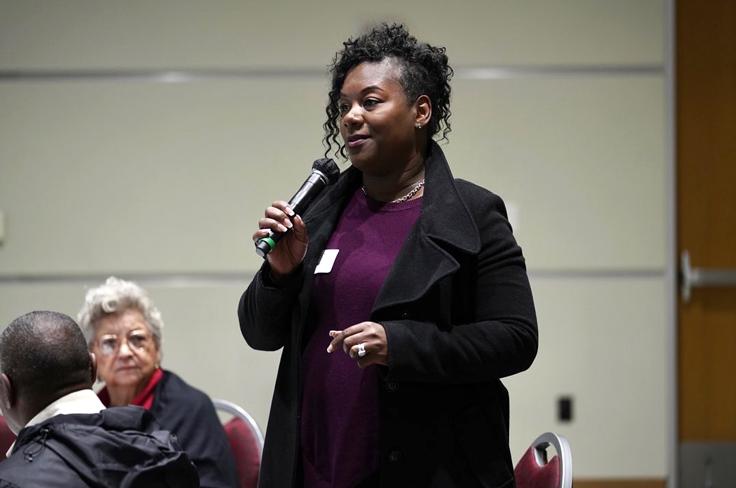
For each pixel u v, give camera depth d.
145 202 11.34
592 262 11.31
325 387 4.93
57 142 11.30
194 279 11.37
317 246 5.11
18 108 11.28
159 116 11.33
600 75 11.29
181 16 11.30
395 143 4.98
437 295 4.77
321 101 11.33
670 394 11.33
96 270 11.35
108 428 4.68
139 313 7.28
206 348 11.35
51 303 11.35
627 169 11.29
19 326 4.84
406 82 4.98
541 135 11.29
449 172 5.06
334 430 4.88
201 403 7.30
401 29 5.13
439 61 5.16
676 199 11.36
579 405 11.33
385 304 4.71
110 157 11.32
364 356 4.53
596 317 11.33
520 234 11.32
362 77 4.96
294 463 4.90
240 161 11.34
